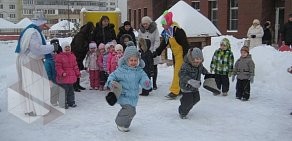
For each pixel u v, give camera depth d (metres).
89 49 10.26
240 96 9.01
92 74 10.23
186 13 14.60
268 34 17.27
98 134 6.43
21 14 104.31
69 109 8.09
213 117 7.48
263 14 23.67
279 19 23.50
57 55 8.01
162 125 6.96
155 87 10.14
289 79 10.29
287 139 6.22
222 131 6.62
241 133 6.52
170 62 14.23
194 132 6.56
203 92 9.80
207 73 7.73
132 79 6.45
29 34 7.22
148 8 36.03
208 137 6.29
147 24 9.91
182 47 8.78
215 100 8.91
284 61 10.93
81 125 6.94
